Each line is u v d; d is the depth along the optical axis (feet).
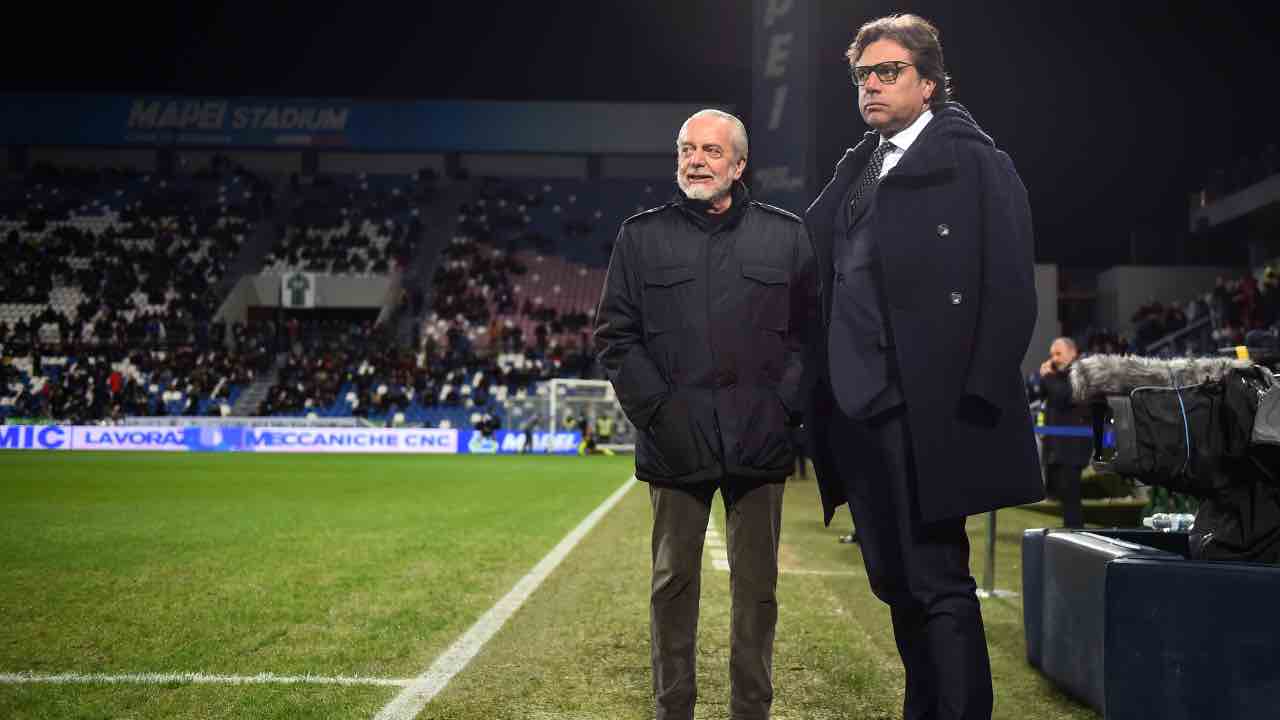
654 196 126.62
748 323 8.16
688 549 8.16
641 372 8.14
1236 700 7.09
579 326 107.45
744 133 8.47
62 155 123.65
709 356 8.13
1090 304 101.04
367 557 20.92
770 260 8.25
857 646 12.78
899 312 6.93
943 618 6.96
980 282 6.86
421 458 76.74
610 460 76.33
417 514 30.96
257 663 11.48
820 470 8.01
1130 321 91.71
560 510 32.68
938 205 7.00
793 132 95.35
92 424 90.84
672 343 8.20
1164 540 10.71
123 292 105.19
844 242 7.63
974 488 6.72
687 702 8.11
